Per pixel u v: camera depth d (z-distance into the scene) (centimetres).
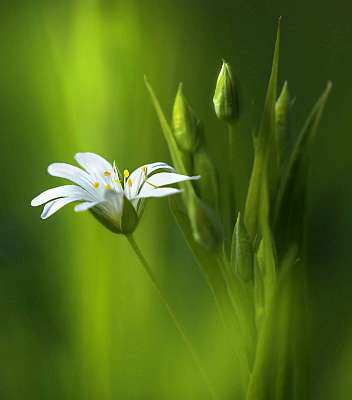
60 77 27
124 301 27
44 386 28
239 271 23
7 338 28
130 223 23
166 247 28
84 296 27
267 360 23
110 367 26
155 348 27
